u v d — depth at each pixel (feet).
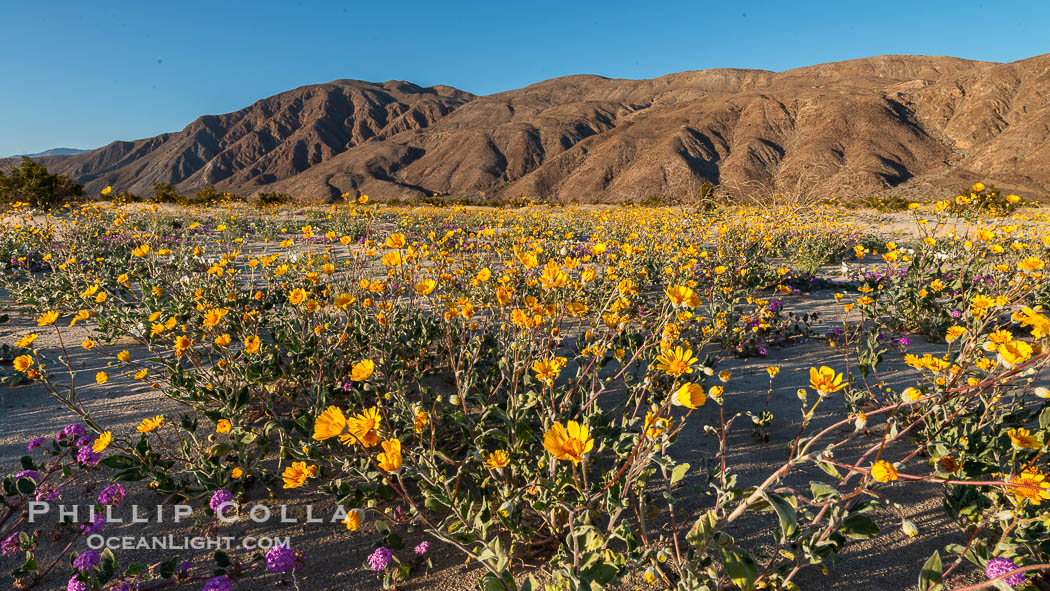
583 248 23.53
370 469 7.56
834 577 6.36
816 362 13.25
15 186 64.69
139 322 11.17
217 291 14.84
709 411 10.66
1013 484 4.35
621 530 5.64
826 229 29.94
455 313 9.23
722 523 5.23
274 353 10.46
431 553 6.86
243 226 42.45
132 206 56.18
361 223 38.93
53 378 11.84
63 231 30.55
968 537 6.86
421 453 6.98
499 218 47.73
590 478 8.07
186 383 9.14
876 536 7.01
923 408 9.11
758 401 11.10
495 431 7.59
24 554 6.72
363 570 6.65
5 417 10.05
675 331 6.81
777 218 29.89
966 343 9.04
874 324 14.40
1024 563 5.52
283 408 10.20
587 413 8.49
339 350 11.24
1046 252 15.71
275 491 8.00
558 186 451.94
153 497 7.82
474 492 7.64
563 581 5.40
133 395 11.02
